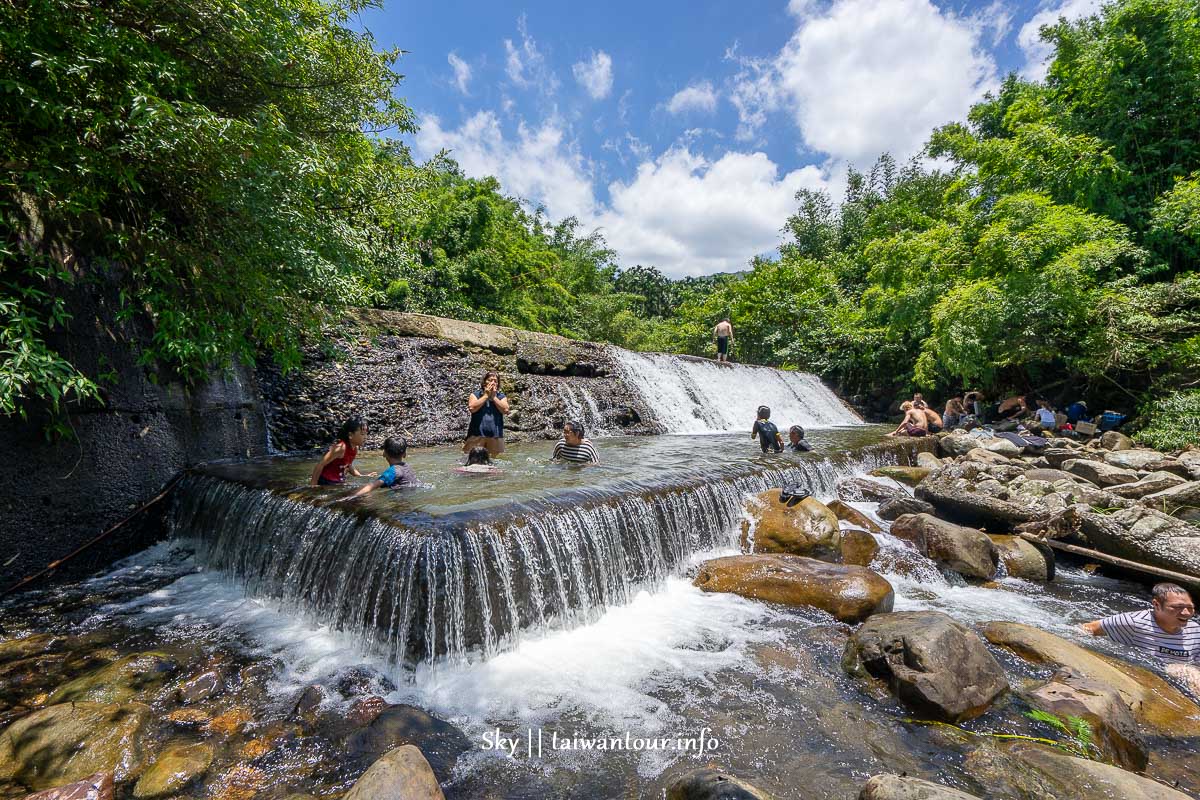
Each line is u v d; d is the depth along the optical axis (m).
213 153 4.10
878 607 4.24
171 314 4.50
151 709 2.86
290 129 5.68
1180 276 11.42
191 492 5.46
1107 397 12.58
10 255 3.66
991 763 2.49
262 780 2.37
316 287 6.12
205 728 2.74
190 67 4.69
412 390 8.66
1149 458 8.62
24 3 3.39
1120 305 10.99
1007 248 11.95
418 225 13.51
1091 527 5.86
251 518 4.68
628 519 4.65
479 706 3.03
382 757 2.27
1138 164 12.98
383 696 3.05
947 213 17.25
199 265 4.81
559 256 33.16
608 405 11.29
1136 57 12.88
